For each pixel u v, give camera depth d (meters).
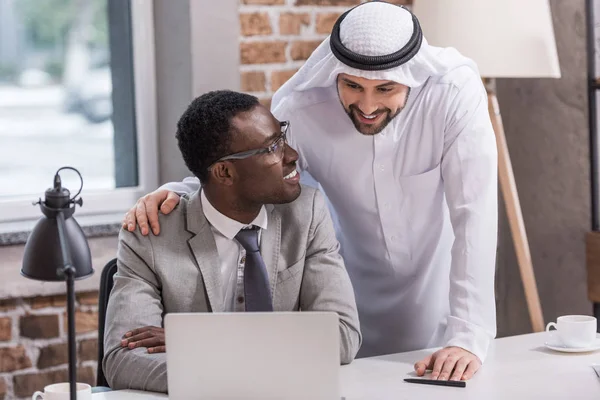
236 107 2.02
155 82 3.23
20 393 2.94
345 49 2.01
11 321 2.90
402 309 2.50
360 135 2.28
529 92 3.37
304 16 3.13
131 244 2.08
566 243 3.28
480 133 2.17
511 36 2.80
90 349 3.01
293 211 2.17
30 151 3.12
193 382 1.63
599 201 3.13
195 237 2.08
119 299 2.03
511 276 3.56
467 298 2.08
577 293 3.25
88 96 3.19
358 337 2.11
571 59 3.17
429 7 2.87
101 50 3.20
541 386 1.85
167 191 2.17
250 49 3.06
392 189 2.32
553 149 3.29
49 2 3.10
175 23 3.07
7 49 3.06
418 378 1.91
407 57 2.00
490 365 2.00
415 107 2.24
